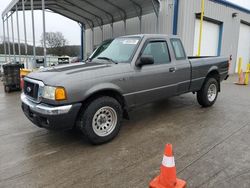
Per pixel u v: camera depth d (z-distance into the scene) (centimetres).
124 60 430
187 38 1276
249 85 1081
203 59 584
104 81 375
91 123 364
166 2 1257
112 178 282
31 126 484
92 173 295
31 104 368
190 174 286
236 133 427
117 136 416
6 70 941
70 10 1553
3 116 567
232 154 341
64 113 336
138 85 427
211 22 1467
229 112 570
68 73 359
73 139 408
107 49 488
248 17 1841
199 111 580
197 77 564
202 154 341
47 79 349
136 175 288
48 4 1397
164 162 246
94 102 366
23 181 279
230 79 1349
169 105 644
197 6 1290
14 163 323
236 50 1783
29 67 1202
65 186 268
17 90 994
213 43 1533
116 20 1661
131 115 550
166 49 492
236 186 262
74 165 315
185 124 479
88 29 2080
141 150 359
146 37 456
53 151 360
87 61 482
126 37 488
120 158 333
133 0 1254
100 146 376
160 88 471
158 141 392
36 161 328
